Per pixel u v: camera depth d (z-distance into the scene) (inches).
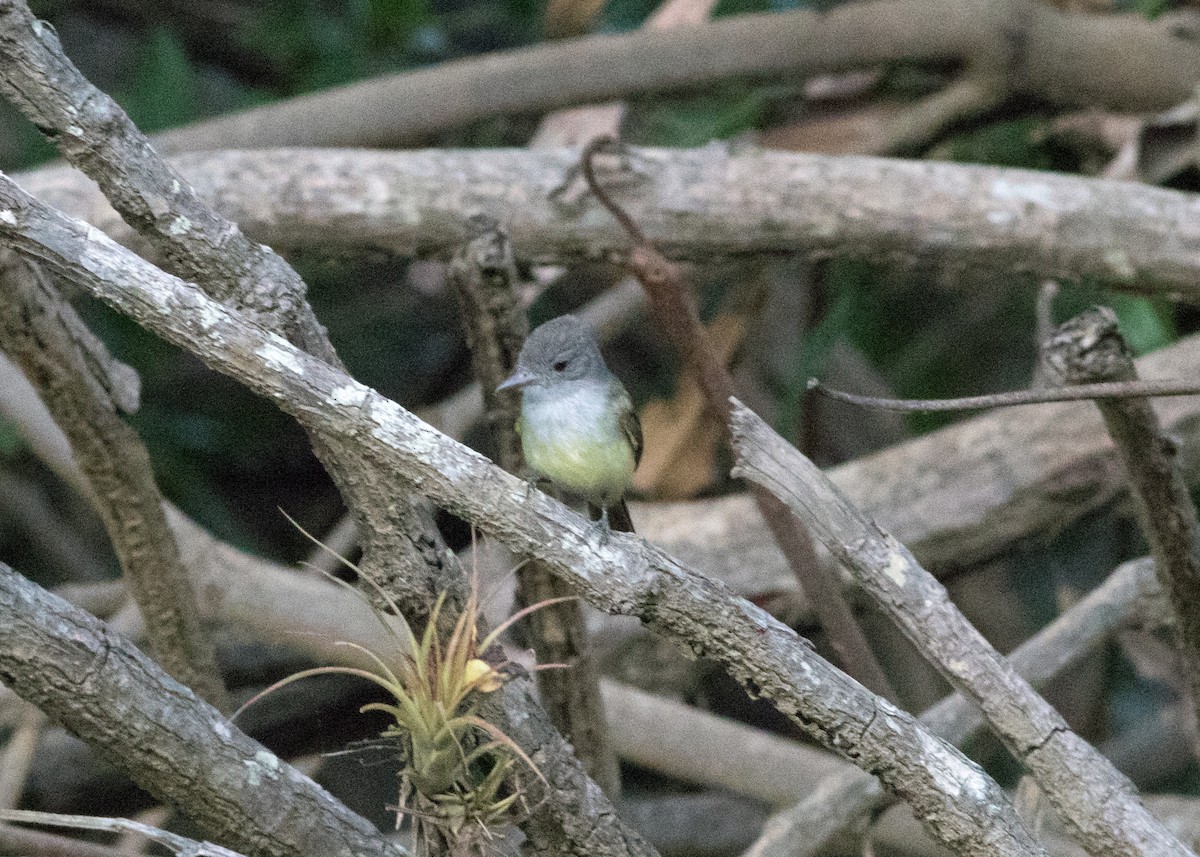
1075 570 266.1
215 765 106.9
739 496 247.9
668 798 266.1
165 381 321.7
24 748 209.3
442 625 109.8
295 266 257.3
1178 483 127.0
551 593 149.2
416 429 98.1
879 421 321.7
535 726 111.7
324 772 197.3
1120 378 119.4
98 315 293.9
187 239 103.1
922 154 269.9
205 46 343.0
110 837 225.9
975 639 110.4
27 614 100.3
